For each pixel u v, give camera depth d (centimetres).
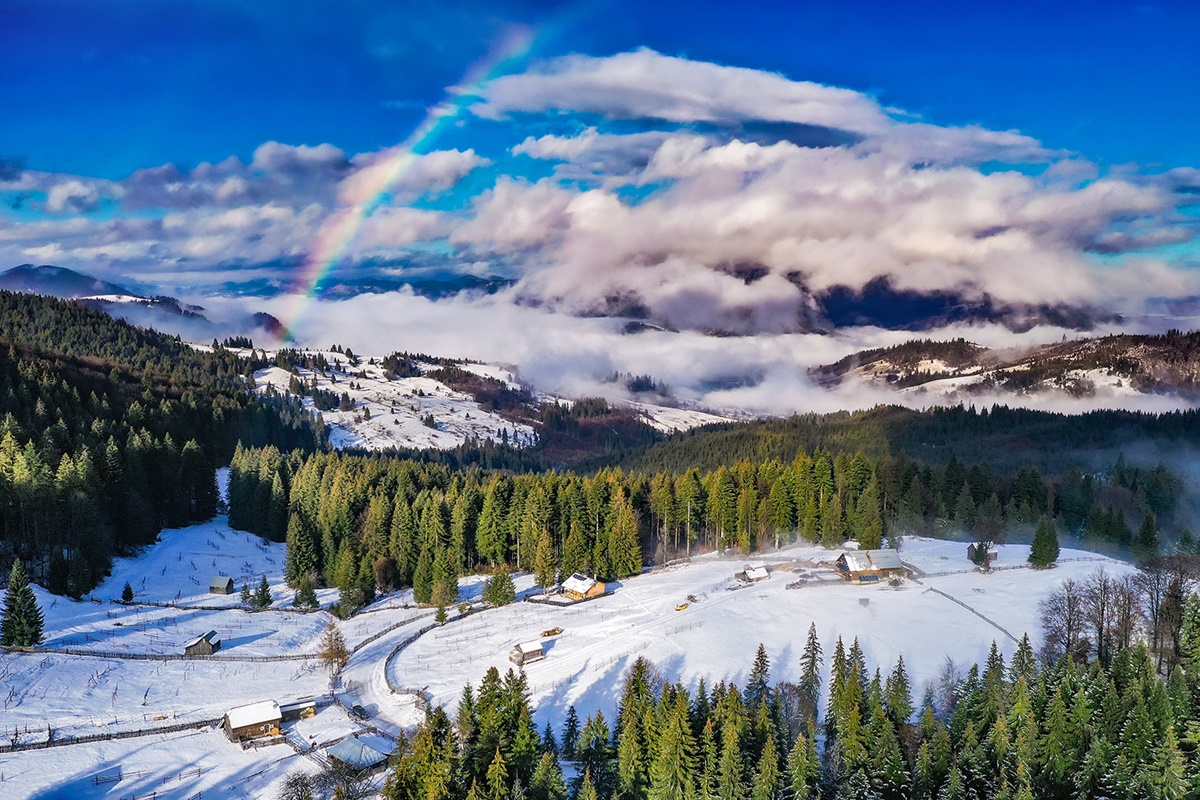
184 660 10669
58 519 13362
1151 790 6388
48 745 8094
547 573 13788
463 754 7356
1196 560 10088
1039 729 7288
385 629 12181
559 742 8506
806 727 7812
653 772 7156
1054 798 6825
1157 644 9069
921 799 6881
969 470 18325
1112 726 7138
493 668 7819
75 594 12444
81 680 9606
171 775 7850
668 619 11569
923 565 13500
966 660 9956
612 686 9625
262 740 8550
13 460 13525
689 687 9481
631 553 14375
